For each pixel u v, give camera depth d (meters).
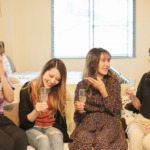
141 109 1.80
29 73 3.97
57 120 1.80
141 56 5.13
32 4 5.00
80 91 1.58
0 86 1.56
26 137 1.41
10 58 4.91
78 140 1.54
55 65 1.67
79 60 5.11
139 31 5.09
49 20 5.04
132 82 1.72
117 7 5.06
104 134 1.56
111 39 5.11
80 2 5.03
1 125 1.49
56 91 1.78
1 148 1.28
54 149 1.45
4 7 4.82
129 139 1.59
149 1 5.01
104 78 1.90
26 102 1.73
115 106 1.71
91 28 5.09
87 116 1.74
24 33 5.04
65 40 5.10
